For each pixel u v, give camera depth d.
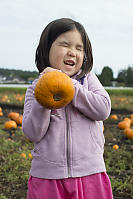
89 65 2.24
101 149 2.14
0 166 4.94
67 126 2.05
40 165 2.03
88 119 2.12
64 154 2.00
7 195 4.00
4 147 6.12
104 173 2.08
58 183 1.99
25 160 5.25
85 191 1.98
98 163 2.04
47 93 1.58
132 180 4.35
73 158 2.00
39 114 1.87
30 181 2.13
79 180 1.99
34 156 2.08
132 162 5.35
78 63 2.10
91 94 2.03
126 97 15.62
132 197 3.92
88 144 2.05
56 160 1.99
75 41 2.04
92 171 2.01
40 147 2.04
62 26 2.04
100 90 2.14
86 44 2.13
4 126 8.60
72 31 2.04
